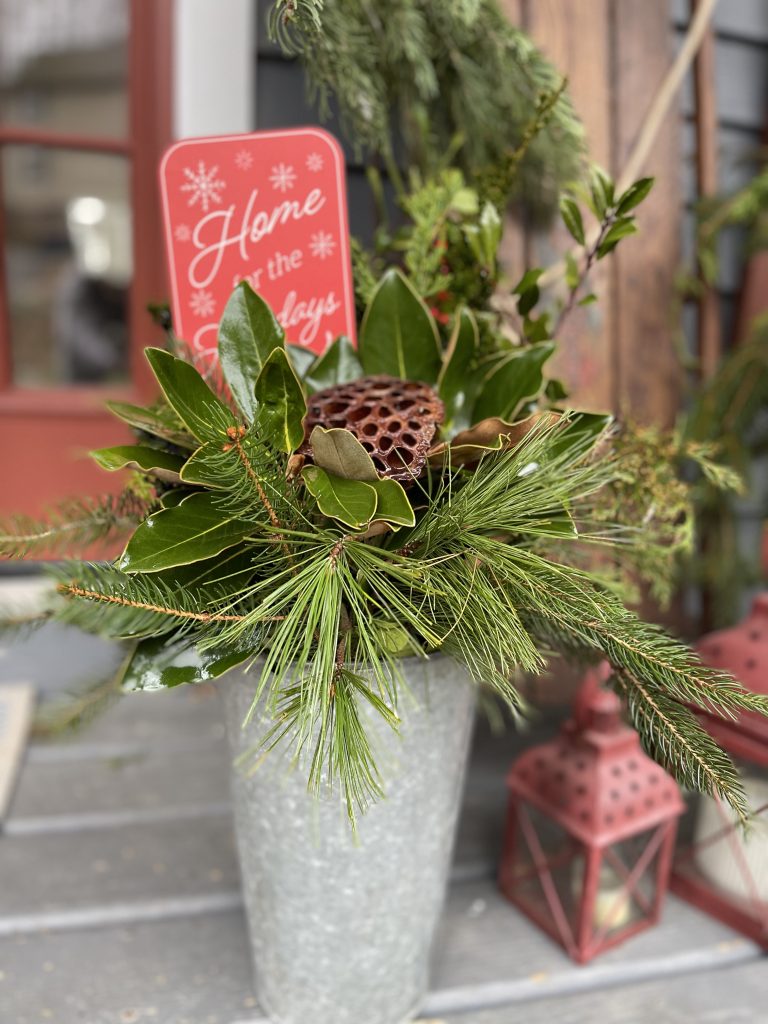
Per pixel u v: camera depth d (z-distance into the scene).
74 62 1.75
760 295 1.38
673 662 0.49
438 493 0.53
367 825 0.59
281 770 0.58
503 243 1.13
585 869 0.73
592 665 0.64
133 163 1.67
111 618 0.62
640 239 1.22
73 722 0.75
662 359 1.26
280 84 1.14
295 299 0.64
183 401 0.50
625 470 0.64
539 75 0.85
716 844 0.83
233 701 0.60
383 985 0.65
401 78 0.90
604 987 0.73
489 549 0.51
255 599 0.53
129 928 0.80
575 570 0.52
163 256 1.70
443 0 0.79
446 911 0.83
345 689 0.46
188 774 1.08
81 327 2.18
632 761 0.76
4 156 1.88
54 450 1.72
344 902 0.61
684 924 0.82
